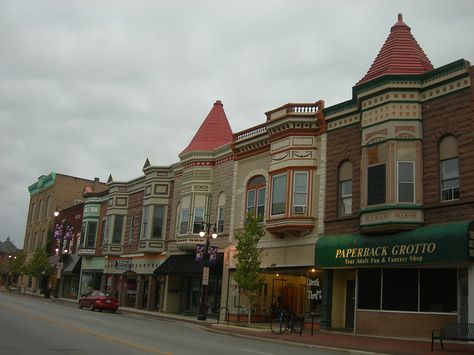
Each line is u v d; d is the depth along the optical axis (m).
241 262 25.84
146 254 41.56
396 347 17.30
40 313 25.83
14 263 71.56
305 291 31.59
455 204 19.66
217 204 34.03
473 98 19.69
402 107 21.89
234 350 15.16
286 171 27.39
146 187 42.31
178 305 37.81
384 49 24.44
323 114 26.48
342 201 25.06
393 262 20.91
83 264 52.91
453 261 18.70
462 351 16.27
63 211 62.94
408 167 21.42
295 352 15.85
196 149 35.84
